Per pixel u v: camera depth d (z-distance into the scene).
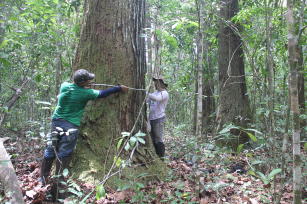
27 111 7.48
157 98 4.82
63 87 3.70
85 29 4.33
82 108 3.78
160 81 5.01
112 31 4.21
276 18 4.17
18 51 6.58
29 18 5.54
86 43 4.30
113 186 3.72
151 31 3.78
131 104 4.24
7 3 5.63
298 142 2.36
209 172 4.55
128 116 4.21
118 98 4.17
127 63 4.23
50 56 6.02
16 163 4.75
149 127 4.73
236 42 6.98
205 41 7.68
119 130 4.14
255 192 3.81
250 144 6.34
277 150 4.10
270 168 4.05
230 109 6.89
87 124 4.12
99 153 4.00
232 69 7.02
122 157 4.02
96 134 4.09
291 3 2.35
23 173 4.40
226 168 4.52
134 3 4.30
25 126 7.23
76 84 3.70
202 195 3.62
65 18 6.77
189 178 4.09
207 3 4.93
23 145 5.75
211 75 7.98
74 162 3.98
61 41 5.94
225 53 7.12
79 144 4.06
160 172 4.23
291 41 2.35
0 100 7.15
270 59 3.51
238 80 7.00
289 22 2.36
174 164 4.95
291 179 3.95
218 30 7.09
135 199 3.23
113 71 4.20
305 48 4.54
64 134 3.64
